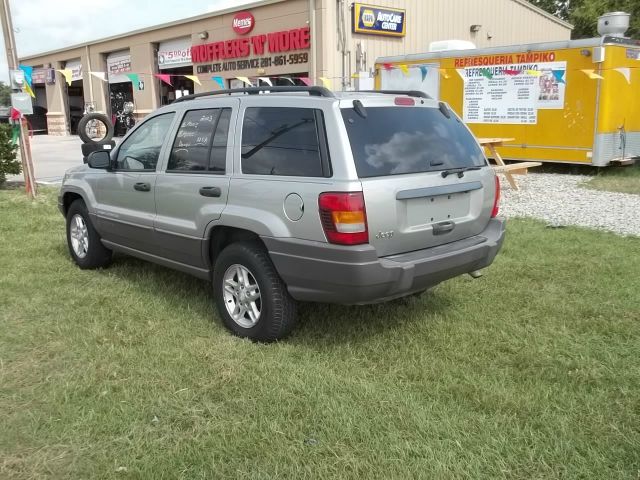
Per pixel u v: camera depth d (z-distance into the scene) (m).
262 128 4.23
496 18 21.61
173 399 3.50
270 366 3.91
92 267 6.10
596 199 9.75
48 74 32.75
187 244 4.71
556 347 4.16
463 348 4.18
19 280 5.72
